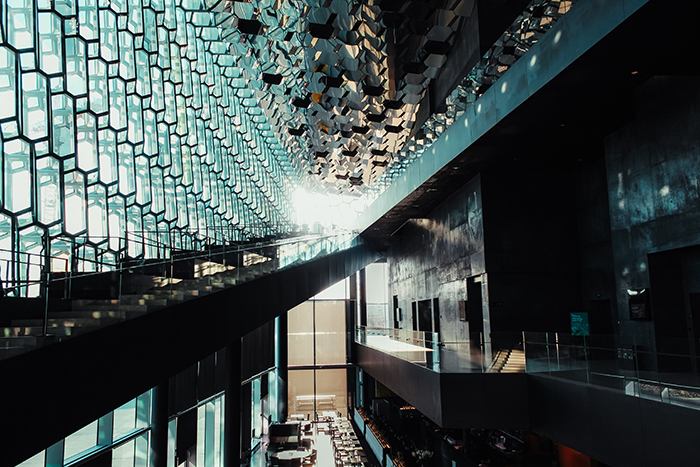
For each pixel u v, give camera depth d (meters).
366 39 13.75
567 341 10.48
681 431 7.12
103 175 12.88
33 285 5.70
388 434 23.86
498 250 16.16
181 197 18.05
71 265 8.61
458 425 12.12
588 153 14.67
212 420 20.28
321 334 34.75
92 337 5.39
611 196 12.62
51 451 10.20
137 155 14.81
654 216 11.11
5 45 9.38
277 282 13.09
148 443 14.48
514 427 11.95
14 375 4.29
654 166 11.10
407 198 20.08
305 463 20.30
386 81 16.31
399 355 18.41
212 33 16.88
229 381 17.19
